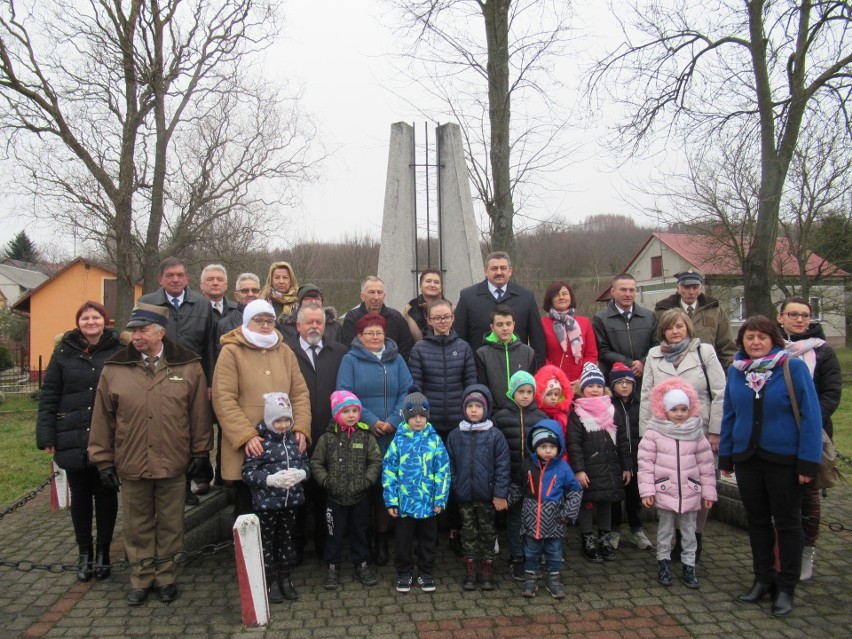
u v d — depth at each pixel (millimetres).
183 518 3887
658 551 3906
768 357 3582
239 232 17484
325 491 4043
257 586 3389
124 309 13336
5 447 9273
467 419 3955
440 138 6812
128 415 3691
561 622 3395
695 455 3879
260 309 3957
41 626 3432
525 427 4023
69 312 23734
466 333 4996
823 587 3803
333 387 4305
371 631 3312
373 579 3914
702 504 3893
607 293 24500
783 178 10172
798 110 9344
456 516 4387
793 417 3490
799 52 9164
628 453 4273
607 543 4285
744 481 3645
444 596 3732
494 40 7965
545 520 3682
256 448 3670
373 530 4320
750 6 9602
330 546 3875
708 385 4168
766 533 3605
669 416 3883
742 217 16109
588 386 4246
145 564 3664
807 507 3859
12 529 5230
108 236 13438
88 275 23734
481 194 8078
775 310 10719
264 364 3957
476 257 6676
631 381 4328
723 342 4824
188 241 15797
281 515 3754
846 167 12766
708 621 3389
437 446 3869
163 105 13242
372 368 4223
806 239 16516
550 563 3727
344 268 30250
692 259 27109
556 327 4973
